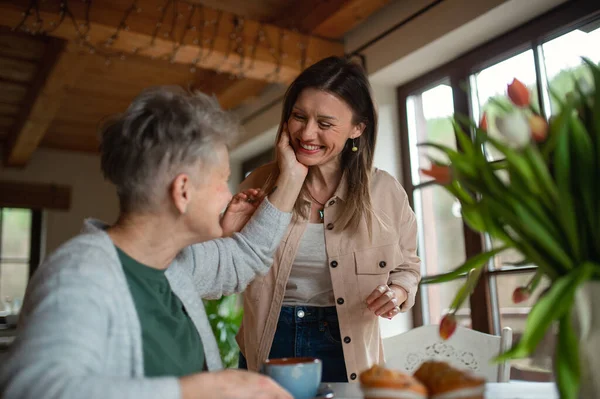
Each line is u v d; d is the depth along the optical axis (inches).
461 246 104.8
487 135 27.8
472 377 25.2
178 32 112.7
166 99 33.3
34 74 151.9
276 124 152.6
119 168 32.0
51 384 22.9
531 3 87.2
